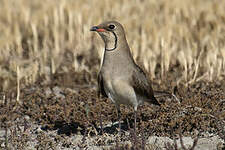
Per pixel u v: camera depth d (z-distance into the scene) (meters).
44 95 19.38
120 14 29.03
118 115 15.48
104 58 14.95
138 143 13.72
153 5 30.72
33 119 17.42
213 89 18.73
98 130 16.14
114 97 15.04
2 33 28.09
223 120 15.94
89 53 24.48
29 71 21.84
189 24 27.98
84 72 21.72
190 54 21.80
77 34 26.17
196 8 29.78
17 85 20.27
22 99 19.47
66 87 20.86
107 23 14.72
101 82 15.23
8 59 23.98
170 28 25.81
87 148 14.70
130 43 24.75
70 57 24.38
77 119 16.55
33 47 26.03
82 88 20.78
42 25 28.58
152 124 15.46
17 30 27.03
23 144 15.08
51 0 31.64
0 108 18.31
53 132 16.34
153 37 25.28
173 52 23.69
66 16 29.22
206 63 21.89
